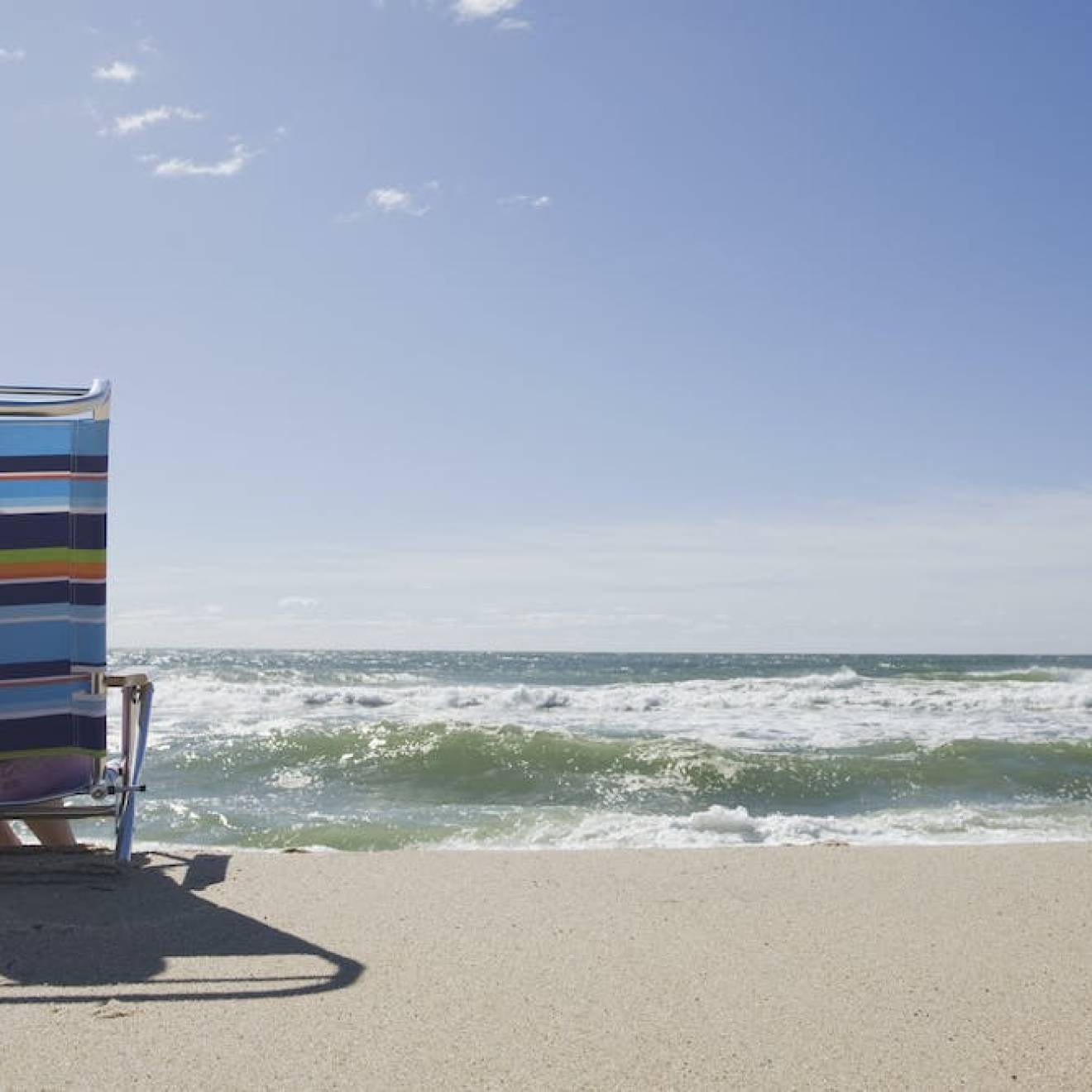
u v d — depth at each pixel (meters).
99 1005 2.81
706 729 14.34
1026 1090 2.34
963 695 19.67
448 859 4.95
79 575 4.27
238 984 3.02
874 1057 2.52
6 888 4.05
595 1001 2.91
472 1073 2.39
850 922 3.84
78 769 4.31
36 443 4.25
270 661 62.53
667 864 4.90
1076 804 8.66
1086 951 3.46
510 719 15.61
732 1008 2.87
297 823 7.32
